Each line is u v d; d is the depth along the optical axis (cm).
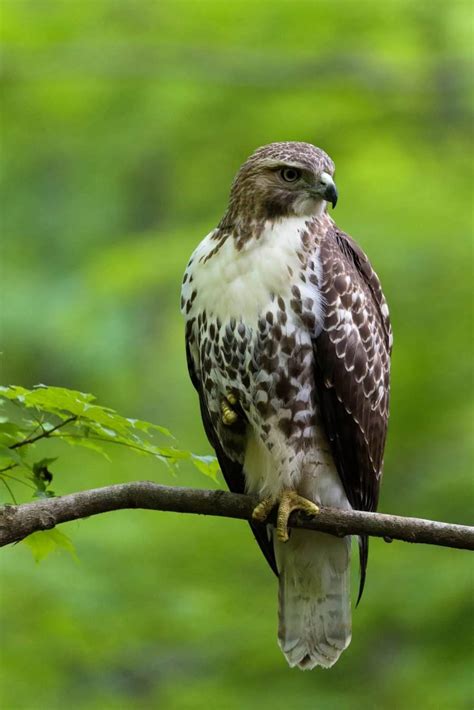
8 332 1884
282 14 1884
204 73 1889
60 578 1335
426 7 1877
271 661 1315
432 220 1675
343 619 959
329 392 902
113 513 1442
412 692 1239
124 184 2080
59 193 2102
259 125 1908
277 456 900
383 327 972
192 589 1362
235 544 1409
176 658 1354
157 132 1945
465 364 1550
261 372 888
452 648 1255
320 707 1258
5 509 752
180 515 1432
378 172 1791
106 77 1927
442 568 1276
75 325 1838
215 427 938
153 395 1792
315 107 1900
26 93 1977
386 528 795
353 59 1889
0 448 749
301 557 954
